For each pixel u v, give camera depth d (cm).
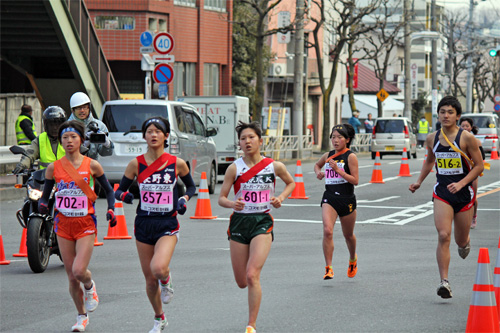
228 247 2531
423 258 2305
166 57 4559
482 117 7931
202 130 4278
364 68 14688
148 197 1452
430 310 1642
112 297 1797
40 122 5300
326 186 1973
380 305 1689
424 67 18862
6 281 2005
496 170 6000
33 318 1608
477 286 1365
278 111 8300
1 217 3253
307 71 10769
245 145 1484
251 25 9450
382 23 9956
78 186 1551
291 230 2912
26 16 4741
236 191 1490
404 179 5212
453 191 1744
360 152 9038
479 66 16625
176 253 2417
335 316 1589
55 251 2198
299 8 7150
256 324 1526
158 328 1454
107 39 7831
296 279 1981
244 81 9506
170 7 8169
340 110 12412
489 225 3059
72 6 4944
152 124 1457
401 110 13538
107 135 2341
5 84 6650
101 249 2516
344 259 2289
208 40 8812
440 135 1791
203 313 1627
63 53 5147
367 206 3681
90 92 5322
